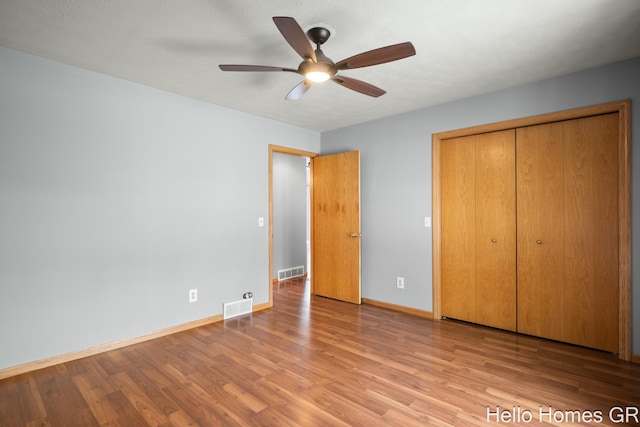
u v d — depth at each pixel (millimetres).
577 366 2445
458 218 3457
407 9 1841
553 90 2826
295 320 3527
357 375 2330
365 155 4199
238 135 3707
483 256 3305
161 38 2166
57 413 1902
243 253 3748
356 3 1787
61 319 2525
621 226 2531
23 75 2371
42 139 2445
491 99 3162
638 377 2275
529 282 3037
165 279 3104
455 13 1881
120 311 2822
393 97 3287
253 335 3092
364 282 4207
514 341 2934
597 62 2539
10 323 2314
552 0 1761
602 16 1907
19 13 1879
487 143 3264
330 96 3248
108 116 2764
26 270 2377
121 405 1977
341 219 4309
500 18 1933
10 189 2318
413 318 3592
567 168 2824
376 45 2246
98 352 2691
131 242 2891
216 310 3494
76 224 2596
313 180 4660
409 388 2158
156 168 3049
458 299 3477
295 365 2480
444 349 2768
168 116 3131
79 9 1844
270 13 1881
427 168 3613
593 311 2715
